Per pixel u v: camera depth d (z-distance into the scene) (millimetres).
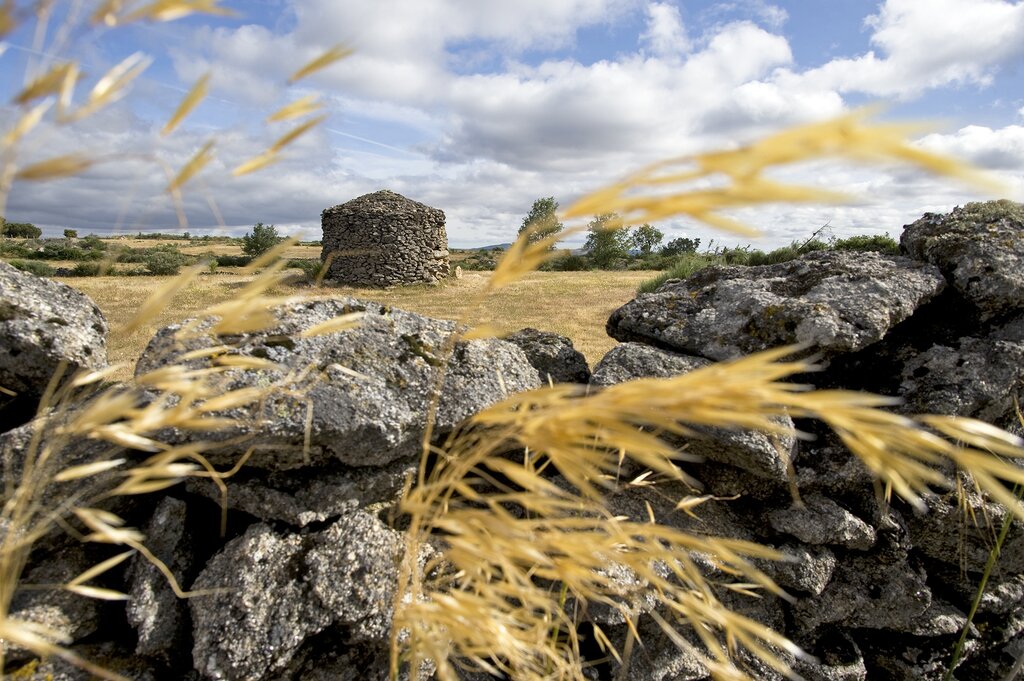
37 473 764
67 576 1976
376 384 2256
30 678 1843
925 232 3225
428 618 838
